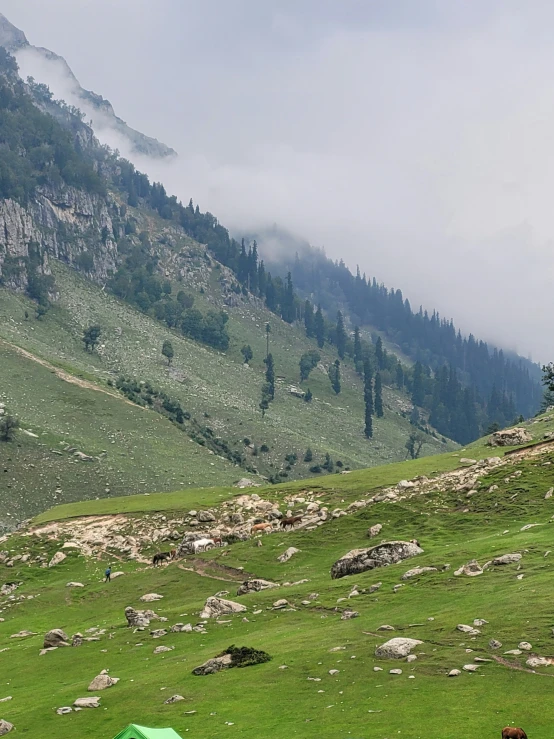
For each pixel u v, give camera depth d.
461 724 35.09
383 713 38.03
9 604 98.94
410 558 73.00
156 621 72.81
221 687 46.75
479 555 66.56
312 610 63.72
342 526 97.12
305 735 36.94
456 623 49.16
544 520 80.06
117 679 54.25
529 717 34.75
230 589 85.44
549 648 41.84
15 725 47.25
